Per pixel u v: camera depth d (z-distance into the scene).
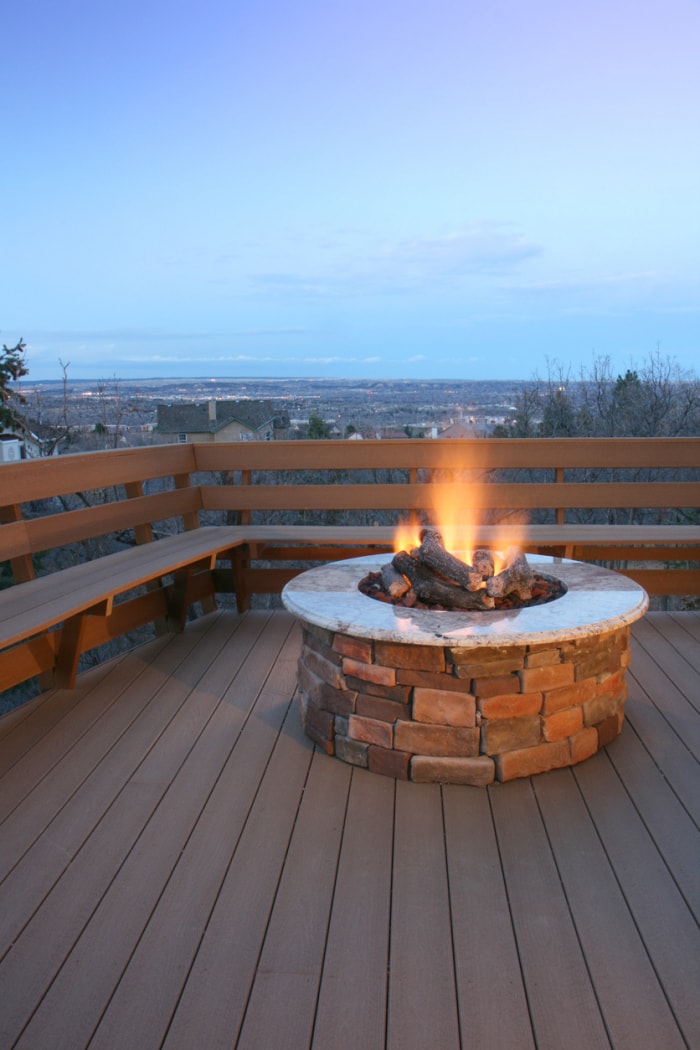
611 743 2.58
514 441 4.22
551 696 2.31
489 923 1.69
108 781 2.37
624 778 2.34
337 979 1.52
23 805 2.23
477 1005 1.45
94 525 3.53
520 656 2.24
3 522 3.10
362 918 1.71
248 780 2.36
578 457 4.21
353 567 3.07
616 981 1.51
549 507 4.26
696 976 1.52
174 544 3.74
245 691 3.09
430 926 1.68
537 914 1.72
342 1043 1.36
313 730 2.59
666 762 2.44
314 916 1.72
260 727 2.75
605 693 2.49
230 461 4.38
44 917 1.73
